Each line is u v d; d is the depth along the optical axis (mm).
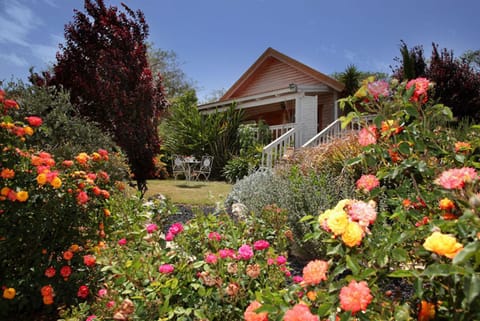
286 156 5957
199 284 1568
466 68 8117
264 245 1801
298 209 3094
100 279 2184
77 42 6305
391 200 1606
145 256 1761
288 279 2197
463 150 1526
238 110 12648
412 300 1119
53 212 2166
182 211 5148
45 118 4332
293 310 970
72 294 2164
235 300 1537
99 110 6164
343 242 1128
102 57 6160
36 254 2150
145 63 6707
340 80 12391
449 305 969
